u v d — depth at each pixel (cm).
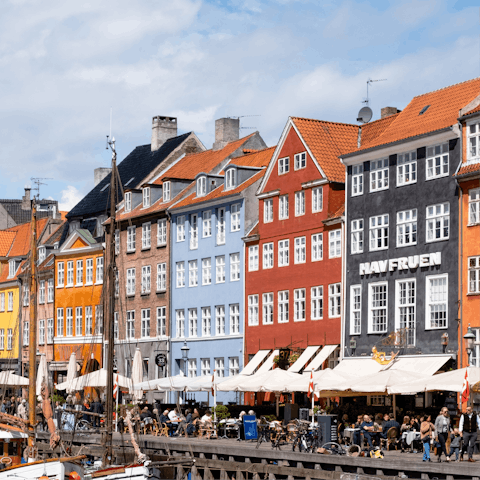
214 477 3916
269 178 6056
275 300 5925
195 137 8194
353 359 5144
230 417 5041
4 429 3784
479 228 4519
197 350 6694
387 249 5041
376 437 3775
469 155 4616
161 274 7206
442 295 4691
